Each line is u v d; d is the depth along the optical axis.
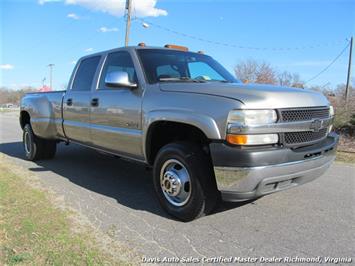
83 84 5.97
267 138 3.58
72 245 3.44
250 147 3.54
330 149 4.30
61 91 6.54
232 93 3.73
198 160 3.92
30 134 7.48
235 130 3.51
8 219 4.02
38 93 7.47
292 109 3.77
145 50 5.06
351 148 10.06
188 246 3.55
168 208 4.27
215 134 3.63
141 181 6.00
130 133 4.73
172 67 4.97
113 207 4.65
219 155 3.62
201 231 3.90
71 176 6.27
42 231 3.73
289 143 3.74
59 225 3.91
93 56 5.90
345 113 12.51
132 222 4.14
